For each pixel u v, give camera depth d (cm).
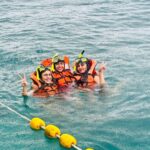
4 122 488
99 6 1072
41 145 437
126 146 425
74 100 534
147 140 433
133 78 596
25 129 471
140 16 947
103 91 557
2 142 445
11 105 533
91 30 851
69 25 893
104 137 443
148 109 501
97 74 594
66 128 467
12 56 710
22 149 430
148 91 550
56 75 580
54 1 1169
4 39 809
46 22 924
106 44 756
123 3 1098
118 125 466
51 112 506
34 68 660
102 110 503
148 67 634
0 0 1202
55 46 754
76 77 584
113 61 667
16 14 1012
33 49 742
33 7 1092
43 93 561
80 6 1082
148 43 753
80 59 590
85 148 425
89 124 472
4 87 593
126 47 735
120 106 512
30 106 527
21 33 844
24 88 557
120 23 898
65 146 428
